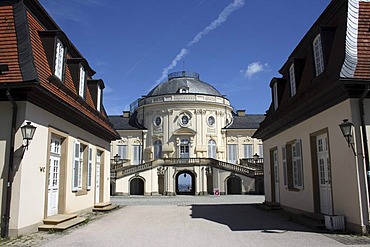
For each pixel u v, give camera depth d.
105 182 21.02
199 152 46.91
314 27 14.22
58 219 11.97
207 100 48.53
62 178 13.77
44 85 11.03
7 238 9.96
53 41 12.50
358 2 11.77
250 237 10.20
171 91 50.41
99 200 20.33
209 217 15.64
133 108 56.22
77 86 15.18
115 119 54.31
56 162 13.55
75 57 17.09
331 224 10.84
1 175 10.38
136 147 49.84
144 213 17.59
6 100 10.62
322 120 12.51
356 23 11.39
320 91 11.28
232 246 8.95
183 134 47.16
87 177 17.00
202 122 47.78
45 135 11.91
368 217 10.10
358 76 10.23
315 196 13.35
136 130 49.81
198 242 9.55
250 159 48.75
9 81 10.29
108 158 22.05
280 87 18.19
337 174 11.36
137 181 47.44
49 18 13.77
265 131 20.02
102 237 10.40
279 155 18.28
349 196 10.63
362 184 10.23
